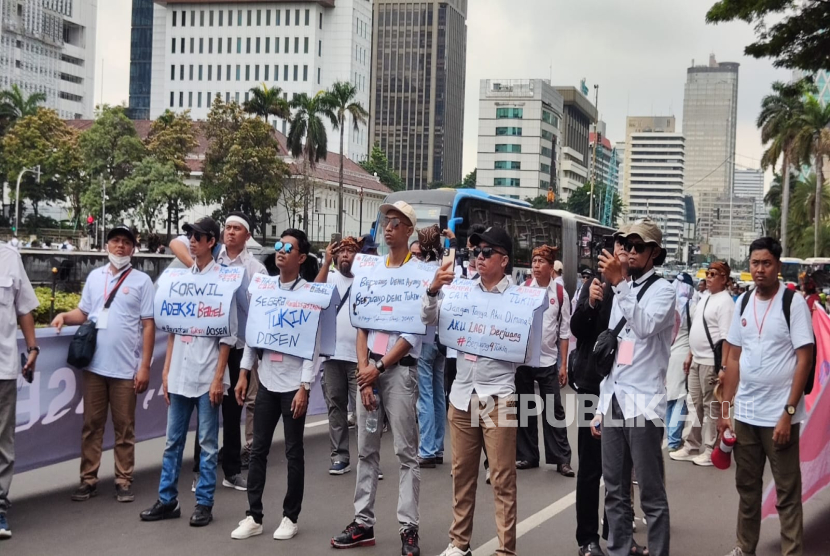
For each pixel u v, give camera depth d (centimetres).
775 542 706
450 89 19438
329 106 6650
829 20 1691
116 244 769
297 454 673
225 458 816
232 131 6444
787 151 6938
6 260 681
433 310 604
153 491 805
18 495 786
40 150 6962
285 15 13150
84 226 6981
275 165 6412
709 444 987
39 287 1543
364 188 10344
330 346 687
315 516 740
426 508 774
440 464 955
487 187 15425
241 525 677
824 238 7906
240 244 813
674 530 732
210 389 703
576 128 18288
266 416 675
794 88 2009
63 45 14162
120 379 764
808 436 697
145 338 761
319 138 6600
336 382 878
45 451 768
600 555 638
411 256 651
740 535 642
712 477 930
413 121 19075
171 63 13462
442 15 18912
